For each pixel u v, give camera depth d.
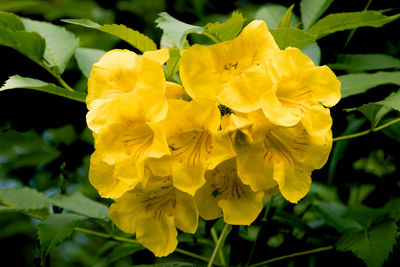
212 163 0.50
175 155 0.51
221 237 0.57
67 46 0.61
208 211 0.53
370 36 0.65
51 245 0.56
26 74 0.65
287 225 0.63
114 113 0.51
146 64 0.51
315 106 0.51
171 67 0.55
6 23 0.58
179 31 0.51
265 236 0.61
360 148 0.65
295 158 0.52
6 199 0.61
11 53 0.64
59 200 0.61
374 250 0.56
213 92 0.51
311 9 0.62
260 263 0.61
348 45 0.65
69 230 0.57
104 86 0.52
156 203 0.53
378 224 0.58
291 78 0.51
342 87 0.60
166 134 0.51
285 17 0.56
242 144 0.51
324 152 0.51
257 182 0.51
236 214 0.52
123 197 0.53
